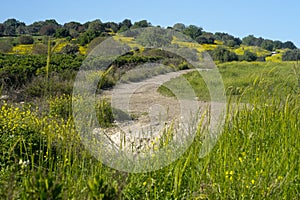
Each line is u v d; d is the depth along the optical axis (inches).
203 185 169.0
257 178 163.0
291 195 164.1
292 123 213.6
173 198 159.9
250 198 156.9
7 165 192.4
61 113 353.1
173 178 170.1
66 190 140.8
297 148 191.9
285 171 171.2
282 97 258.8
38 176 119.6
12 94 467.5
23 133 241.3
